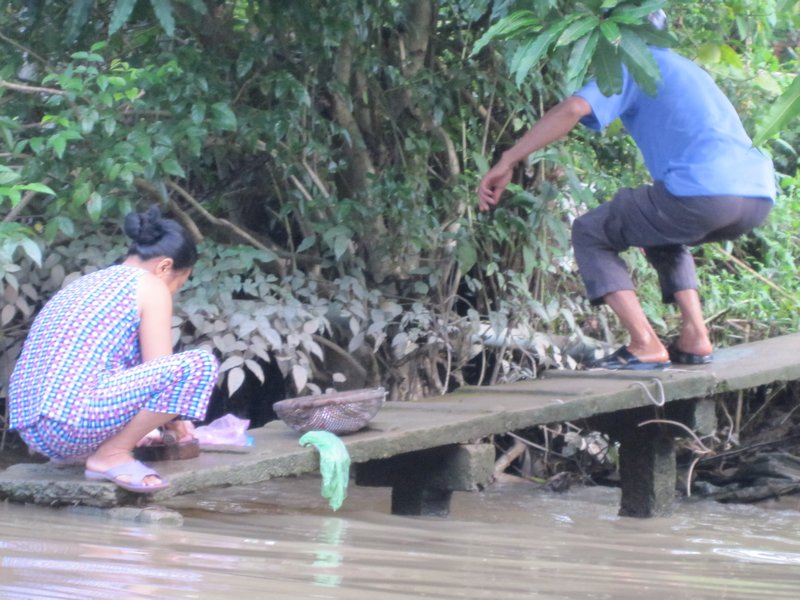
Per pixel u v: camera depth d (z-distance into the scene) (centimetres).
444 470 851
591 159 1241
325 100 1166
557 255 1205
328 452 750
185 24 1049
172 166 965
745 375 952
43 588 416
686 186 933
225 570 482
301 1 1011
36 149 914
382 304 1160
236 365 1062
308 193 1146
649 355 994
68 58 1045
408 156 1178
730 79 1205
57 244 1088
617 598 488
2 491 711
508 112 1233
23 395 701
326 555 555
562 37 623
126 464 683
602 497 1095
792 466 1150
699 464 1213
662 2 628
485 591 481
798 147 1558
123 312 711
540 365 1253
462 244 1150
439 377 1233
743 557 681
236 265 1076
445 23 1205
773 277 1345
